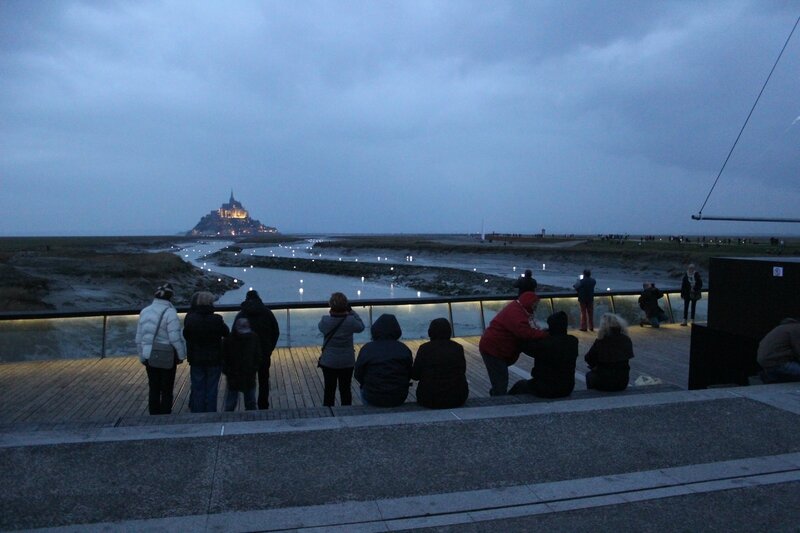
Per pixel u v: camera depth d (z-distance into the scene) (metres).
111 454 4.42
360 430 5.00
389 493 3.89
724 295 8.69
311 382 9.66
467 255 89.62
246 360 7.20
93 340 11.50
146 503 3.71
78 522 3.46
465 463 4.38
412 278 57.97
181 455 4.43
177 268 56.16
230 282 56.09
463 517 3.59
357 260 92.56
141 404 8.28
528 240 146.25
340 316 7.25
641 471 4.25
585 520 3.56
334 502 3.76
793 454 4.57
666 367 10.66
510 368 10.62
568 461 4.43
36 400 8.43
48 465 4.21
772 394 6.02
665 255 58.44
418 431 5.00
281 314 12.56
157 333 6.88
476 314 13.98
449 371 5.86
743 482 4.08
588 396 6.42
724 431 5.04
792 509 3.69
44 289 36.34
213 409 7.26
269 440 4.75
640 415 5.43
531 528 3.47
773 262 7.90
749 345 8.22
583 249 75.69
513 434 4.96
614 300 15.22
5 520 3.46
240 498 3.79
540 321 14.54
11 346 10.94
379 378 5.93
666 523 3.52
